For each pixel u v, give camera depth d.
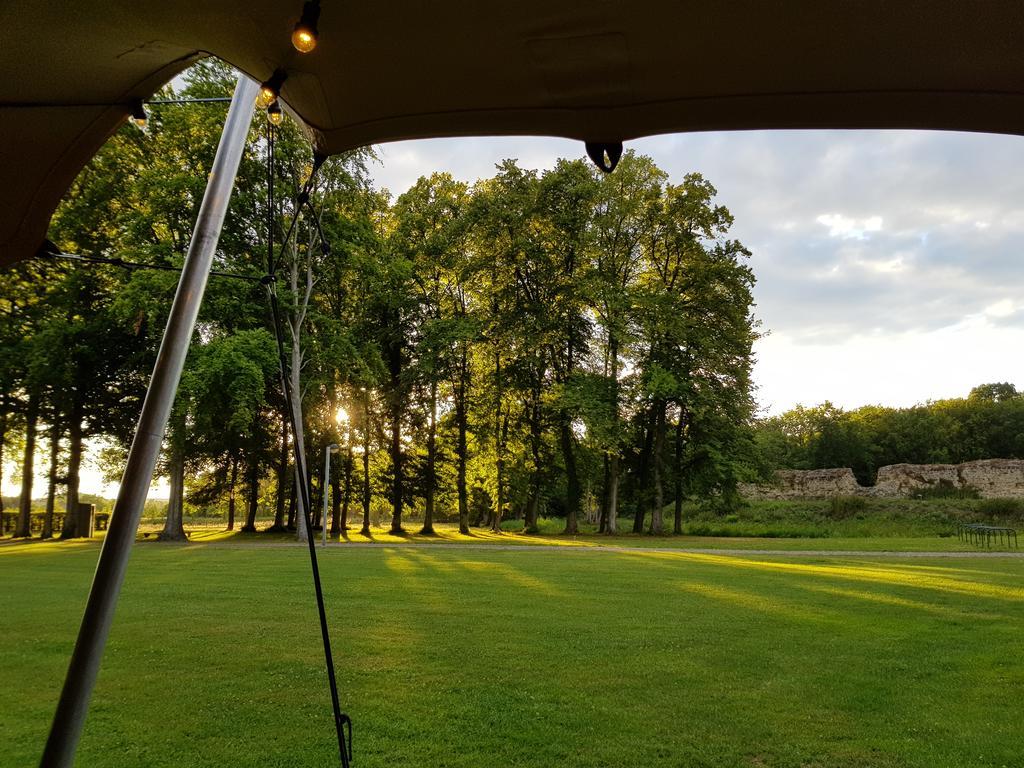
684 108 2.27
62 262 26.61
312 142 2.82
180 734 5.44
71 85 2.63
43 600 10.92
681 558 20.17
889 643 8.48
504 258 34.81
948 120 2.14
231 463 36.28
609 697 6.36
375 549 23.14
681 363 34.06
